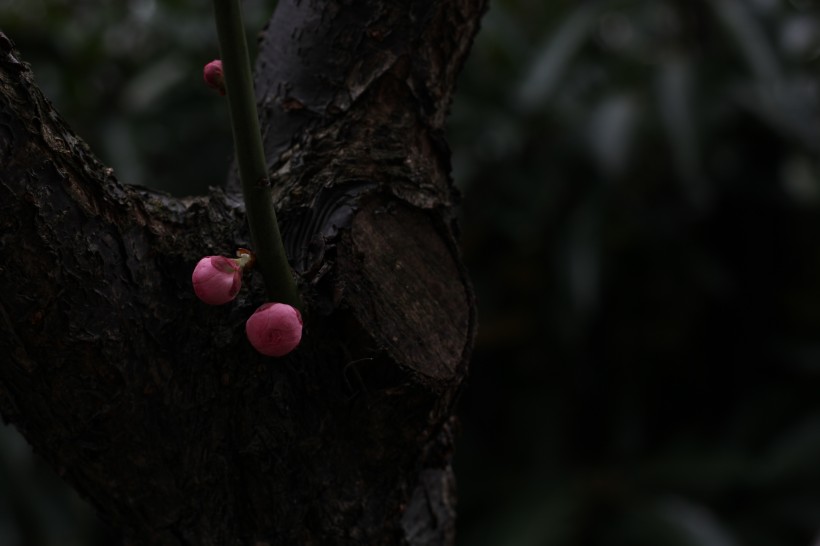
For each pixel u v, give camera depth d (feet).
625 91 3.32
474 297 1.36
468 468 3.52
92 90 3.37
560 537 3.09
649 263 3.46
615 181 3.18
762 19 3.24
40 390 1.28
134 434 1.30
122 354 1.27
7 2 3.45
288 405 1.31
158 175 3.51
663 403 3.73
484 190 3.34
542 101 3.10
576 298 3.09
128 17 3.41
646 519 3.10
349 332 1.30
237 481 1.33
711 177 3.41
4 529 3.00
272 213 1.26
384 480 1.35
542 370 3.64
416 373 1.31
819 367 3.45
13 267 1.23
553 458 3.47
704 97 3.14
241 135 1.24
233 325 1.29
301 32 1.39
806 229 3.58
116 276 1.26
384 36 1.37
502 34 3.24
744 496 3.42
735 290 3.63
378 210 1.33
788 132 3.17
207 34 3.40
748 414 3.48
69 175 1.24
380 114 1.37
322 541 1.34
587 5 3.43
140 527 1.34
